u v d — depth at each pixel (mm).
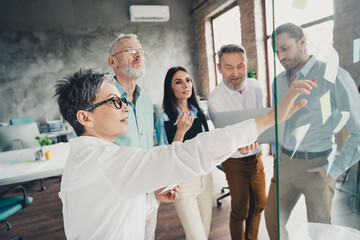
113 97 700
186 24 5863
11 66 5031
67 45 5277
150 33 5695
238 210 1680
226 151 538
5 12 4918
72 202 624
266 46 3861
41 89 5211
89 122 697
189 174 544
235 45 1700
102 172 580
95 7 5359
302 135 390
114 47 1458
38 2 5059
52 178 4059
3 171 2199
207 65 5594
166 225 2389
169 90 1654
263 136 1295
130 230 703
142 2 5570
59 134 4488
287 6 363
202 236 1521
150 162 555
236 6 4469
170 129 1622
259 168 1647
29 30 5059
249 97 1837
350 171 430
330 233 421
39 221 2674
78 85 682
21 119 4629
